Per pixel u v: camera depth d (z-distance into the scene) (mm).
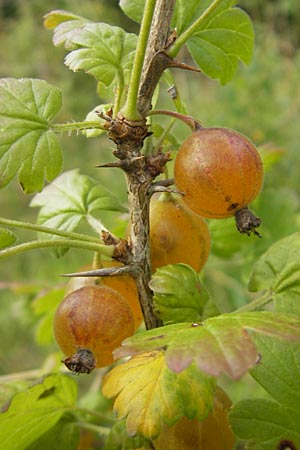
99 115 140
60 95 148
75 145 595
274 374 142
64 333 139
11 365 455
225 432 145
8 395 170
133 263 145
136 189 143
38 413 156
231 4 167
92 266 152
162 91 461
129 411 140
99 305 138
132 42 152
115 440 151
